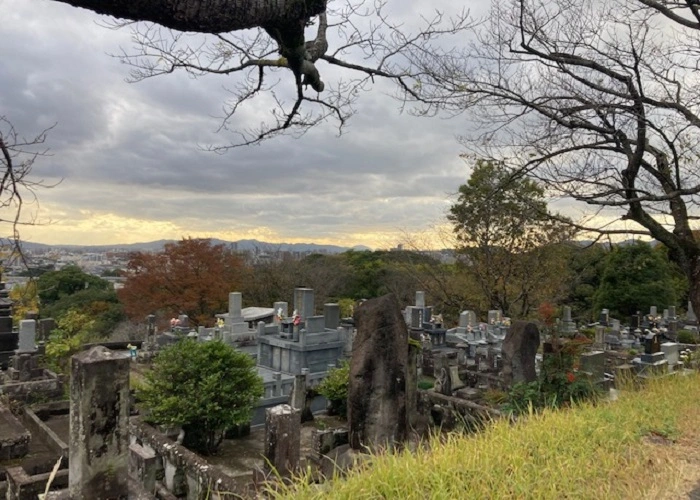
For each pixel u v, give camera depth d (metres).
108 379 3.85
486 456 4.18
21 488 6.29
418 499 3.43
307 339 16.91
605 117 7.81
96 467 3.78
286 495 3.63
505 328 21.19
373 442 6.47
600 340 21.39
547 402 7.23
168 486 6.86
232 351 10.43
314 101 6.67
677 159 8.03
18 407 11.35
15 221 3.68
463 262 25.14
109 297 30.50
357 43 6.29
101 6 2.24
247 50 5.84
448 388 13.11
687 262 8.23
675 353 16.45
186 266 27.97
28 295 5.52
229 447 10.58
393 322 6.81
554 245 19.77
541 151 8.25
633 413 6.04
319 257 42.19
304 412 12.23
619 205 7.39
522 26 7.85
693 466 4.71
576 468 4.23
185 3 2.35
